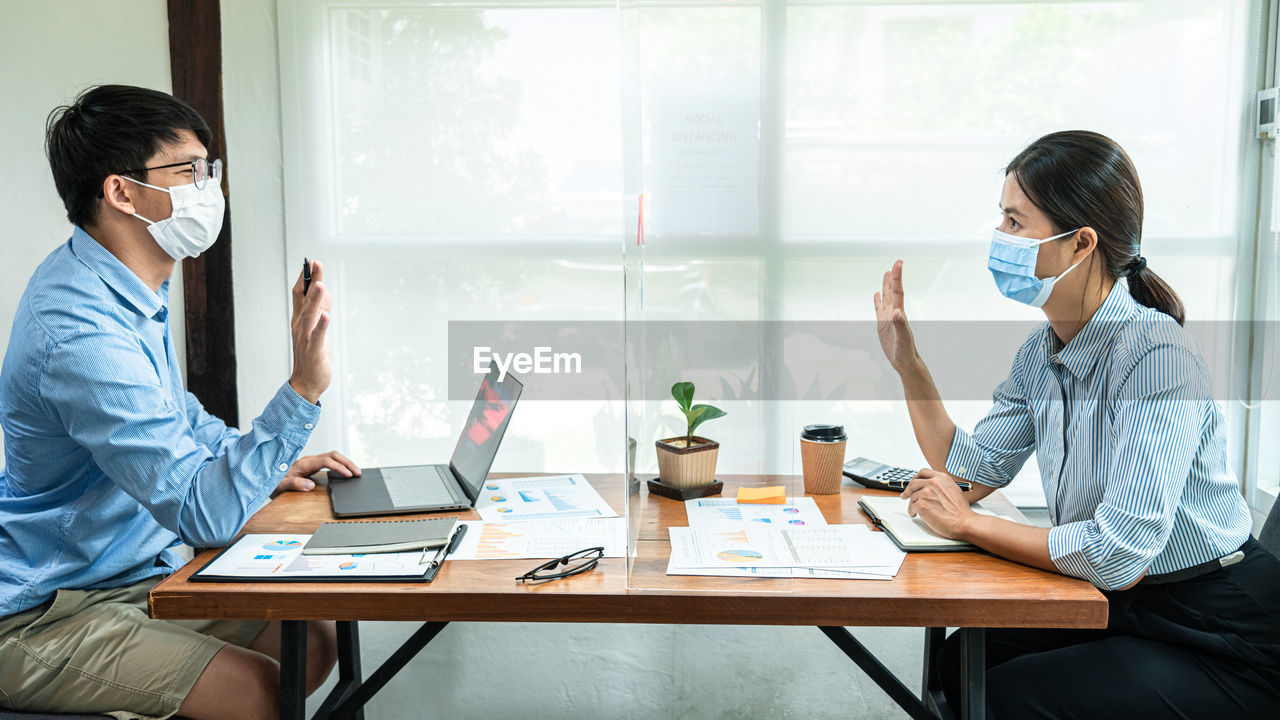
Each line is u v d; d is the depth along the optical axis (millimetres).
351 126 2453
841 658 2336
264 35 2406
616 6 2393
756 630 2355
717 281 1399
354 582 1317
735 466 1497
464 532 1545
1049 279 1448
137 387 1434
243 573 1343
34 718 1449
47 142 1518
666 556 1373
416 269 2498
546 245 2469
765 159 1372
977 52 2244
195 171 1522
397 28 2424
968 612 1239
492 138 2451
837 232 2258
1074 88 2264
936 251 2270
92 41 2389
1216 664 1375
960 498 1455
